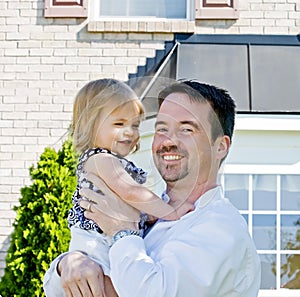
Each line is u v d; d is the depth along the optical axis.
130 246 2.06
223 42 6.95
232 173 6.16
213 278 1.97
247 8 7.18
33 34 7.24
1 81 7.18
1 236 6.98
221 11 7.13
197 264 1.98
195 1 7.14
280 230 6.30
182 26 7.09
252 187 6.26
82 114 2.27
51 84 7.16
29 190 5.78
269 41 7.01
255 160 6.14
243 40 7.01
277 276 6.27
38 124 7.11
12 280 5.68
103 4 7.32
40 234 5.64
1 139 7.10
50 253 5.57
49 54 7.20
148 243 2.18
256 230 6.29
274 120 6.03
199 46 6.82
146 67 7.02
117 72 7.13
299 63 6.61
